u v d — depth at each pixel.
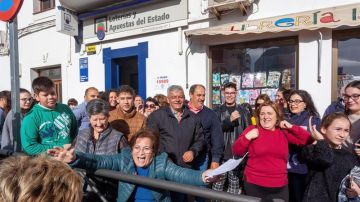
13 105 2.35
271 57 4.76
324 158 2.09
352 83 2.80
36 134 2.41
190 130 2.99
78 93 7.19
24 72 8.48
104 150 2.33
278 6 4.45
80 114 4.15
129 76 6.61
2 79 8.81
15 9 2.21
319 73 4.24
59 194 0.86
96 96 4.25
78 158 1.78
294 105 3.11
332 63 4.20
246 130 2.80
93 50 6.76
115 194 2.00
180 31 5.41
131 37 6.16
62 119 2.63
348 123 2.18
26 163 0.91
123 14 6.12
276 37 4.65
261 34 4.57
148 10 5.76
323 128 2.26
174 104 2.99
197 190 1.37
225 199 1.28
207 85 5.24
